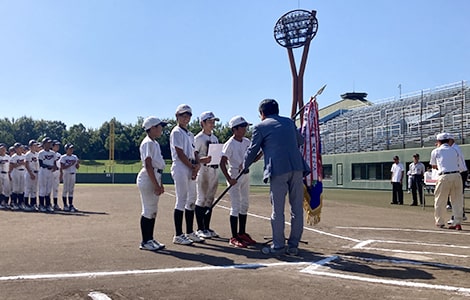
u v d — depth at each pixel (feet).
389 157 98.37
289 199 20.48
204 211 25.67
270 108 20.85
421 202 53.11
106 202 55.67
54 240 24.23
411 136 99.45
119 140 266.16
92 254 20.22
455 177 30.01
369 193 86.84
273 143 19.89
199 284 15.15
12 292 14.17
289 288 14.69
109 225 31.04
